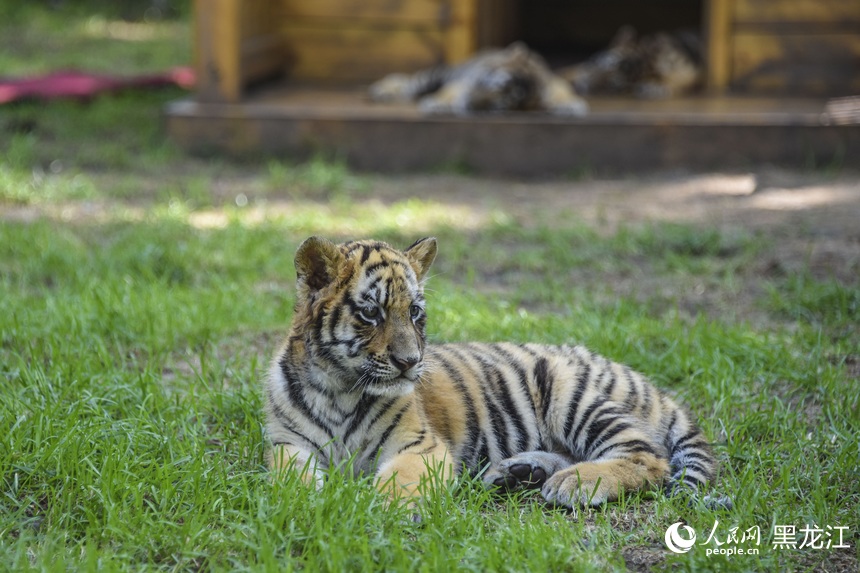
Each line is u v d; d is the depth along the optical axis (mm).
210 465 6871
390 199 16781
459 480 6895
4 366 8734
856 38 20266
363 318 6582
